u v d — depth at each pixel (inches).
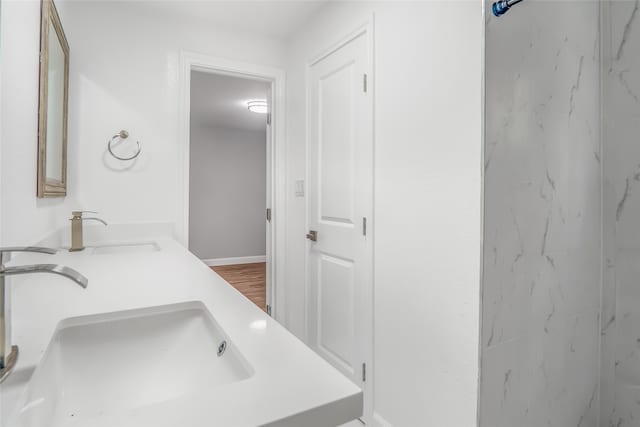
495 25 27.6
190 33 86.4
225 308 31.2
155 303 32.4
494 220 27.9
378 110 63.3
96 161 75.9
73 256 57.7
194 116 195.2
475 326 45.3
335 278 78.4
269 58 97.0
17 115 38.4
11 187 36.4
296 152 94.8
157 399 25.8
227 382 23.1
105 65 76.9
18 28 38.8
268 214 104.1
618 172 39.6
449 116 49.0
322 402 17.2
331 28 78.3
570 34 35.6
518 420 31.0
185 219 85.0
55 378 24.7
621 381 39.4
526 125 30.8
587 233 38.2
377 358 63.9
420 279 54.1
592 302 39.2
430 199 52.2
